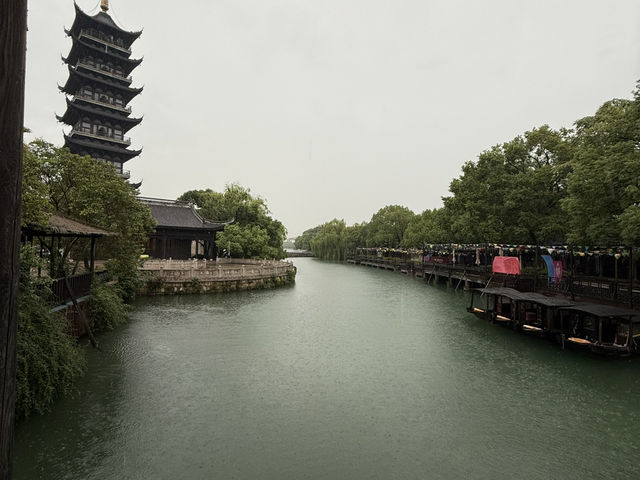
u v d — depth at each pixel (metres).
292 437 11.51
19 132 2.32
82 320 18.38
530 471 10.04
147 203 53.25
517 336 22.64
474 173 37.00
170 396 13.98
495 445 11.23
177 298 33.66
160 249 51.97
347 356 19.08
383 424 12.39
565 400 14.12
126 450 10.59
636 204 18.55
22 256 11.89
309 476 9.71
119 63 61.88
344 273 70.56
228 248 54.59
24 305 11.71
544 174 29.86
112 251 24.03
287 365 17.62
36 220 12.02
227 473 9.76
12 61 2.28
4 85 2.25
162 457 10.33
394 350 20.14
